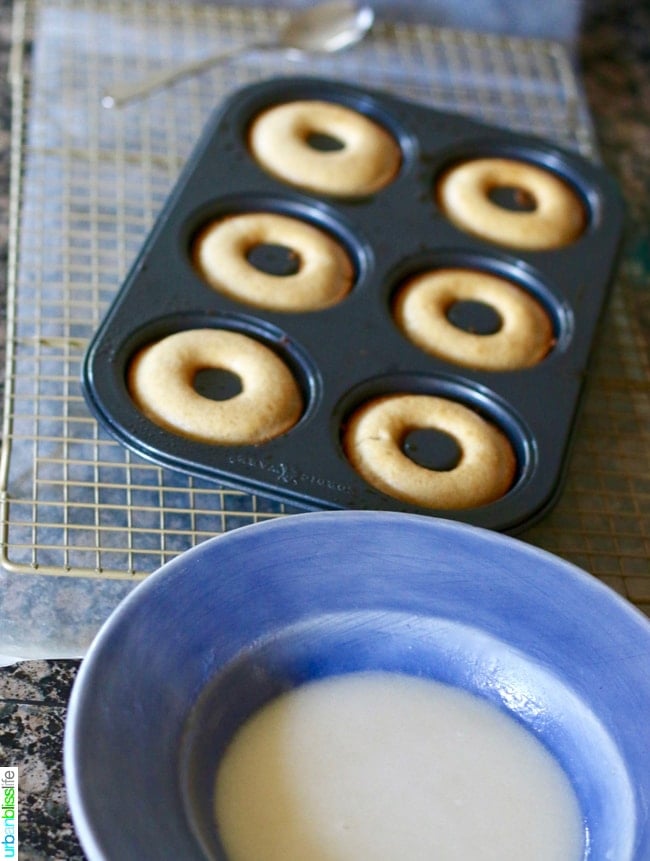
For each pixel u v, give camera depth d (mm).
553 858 451
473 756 472
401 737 475
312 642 486
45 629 534
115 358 583
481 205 695
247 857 442
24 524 555
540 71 877
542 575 495
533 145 738
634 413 655
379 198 690
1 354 637
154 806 430
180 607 468
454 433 589
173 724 454
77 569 546
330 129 732
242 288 631
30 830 476
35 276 669
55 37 829
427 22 896
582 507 606
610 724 469
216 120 712
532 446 582
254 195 674
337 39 856
